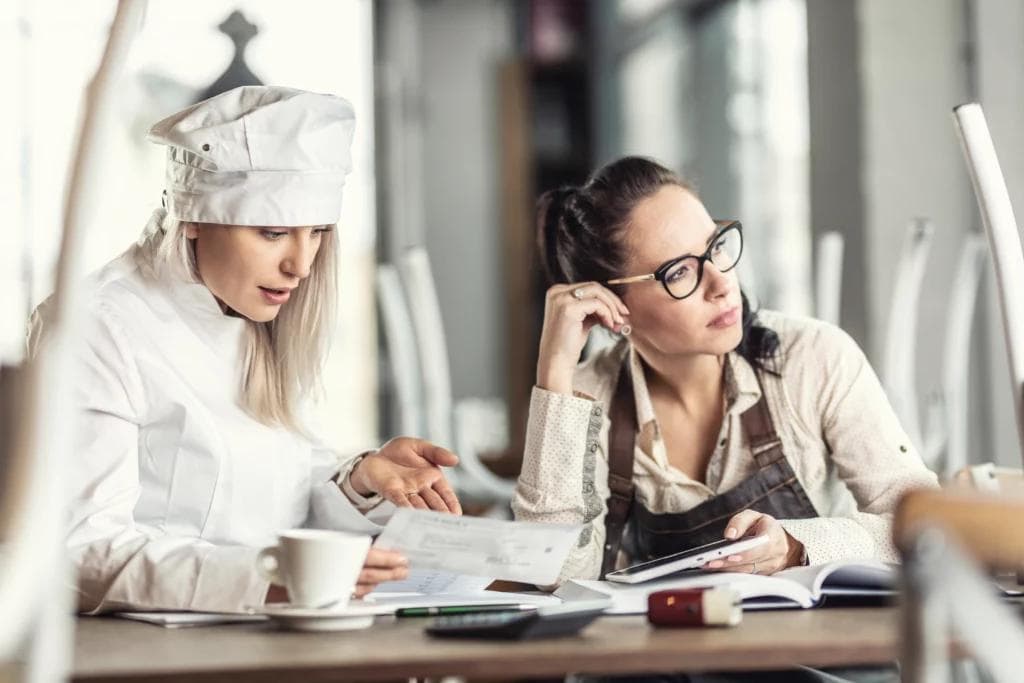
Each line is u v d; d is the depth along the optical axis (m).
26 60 5.03
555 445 2.03
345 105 1.99
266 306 2.00
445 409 3.67
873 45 4.92
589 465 2.03
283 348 2.12
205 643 1.36
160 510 2.01
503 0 9.11
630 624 1.44
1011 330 1.52
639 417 2.15
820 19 5.17
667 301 2.07
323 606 1.47
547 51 8.90
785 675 1.83
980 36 4.69
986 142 1.55
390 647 1.30
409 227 8.82
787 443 2.10
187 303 2.05
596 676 1.87
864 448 2.08
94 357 1.90
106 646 1.35
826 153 5.17
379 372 8.19
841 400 2.10
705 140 6.97
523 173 8.66
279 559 1.49
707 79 6.91
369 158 8.38
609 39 8.52
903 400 3.45
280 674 1.19
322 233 2.12
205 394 2.04
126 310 1.99
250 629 1.48
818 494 2.12
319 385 2.22
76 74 5.08
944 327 4.81
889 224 4.92
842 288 5.09
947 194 4.87
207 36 6.80
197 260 2.03
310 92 1.97
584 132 8.92
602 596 1.56
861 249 4.97
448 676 1.21
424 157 9.03
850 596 1.59
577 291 2.08
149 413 1.99
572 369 2.08
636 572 1.69
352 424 8.14
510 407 8.43
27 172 4.95
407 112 8.90
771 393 2.12
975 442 4.59
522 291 8.56
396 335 3.77
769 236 6.09
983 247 4.66
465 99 9.10
